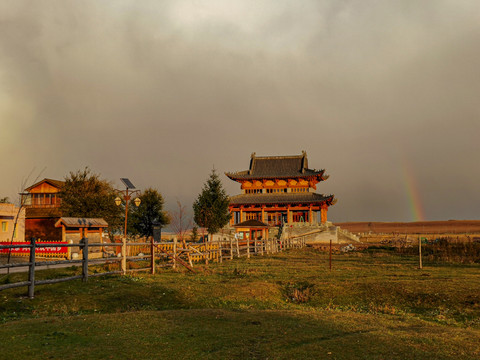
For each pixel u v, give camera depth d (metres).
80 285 15.42
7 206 39.59
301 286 18.39
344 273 22.84
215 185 53.59
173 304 13.84
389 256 37.16
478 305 15.09
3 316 10.96
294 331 8.91
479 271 24.59
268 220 89.75
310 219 85.81
